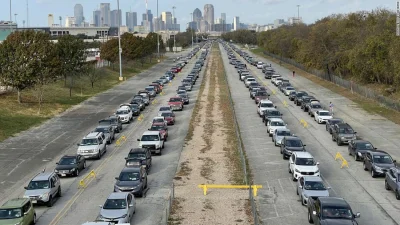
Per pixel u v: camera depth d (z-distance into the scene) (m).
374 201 31.91
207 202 31.42
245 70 128.50
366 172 39.31
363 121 62.28
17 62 69.88
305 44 117.19
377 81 90.69
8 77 69.94
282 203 31.39
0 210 26.31
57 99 80.00
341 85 97.94
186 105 77.38
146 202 31.95
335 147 48.69
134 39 141.75
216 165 41.12
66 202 32.22
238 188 34.59
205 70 143.25
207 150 46.84
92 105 78.06
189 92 93.88
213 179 36.91
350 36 100.19
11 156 45.72
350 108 72.69
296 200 32.03
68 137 54.19
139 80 117.88
